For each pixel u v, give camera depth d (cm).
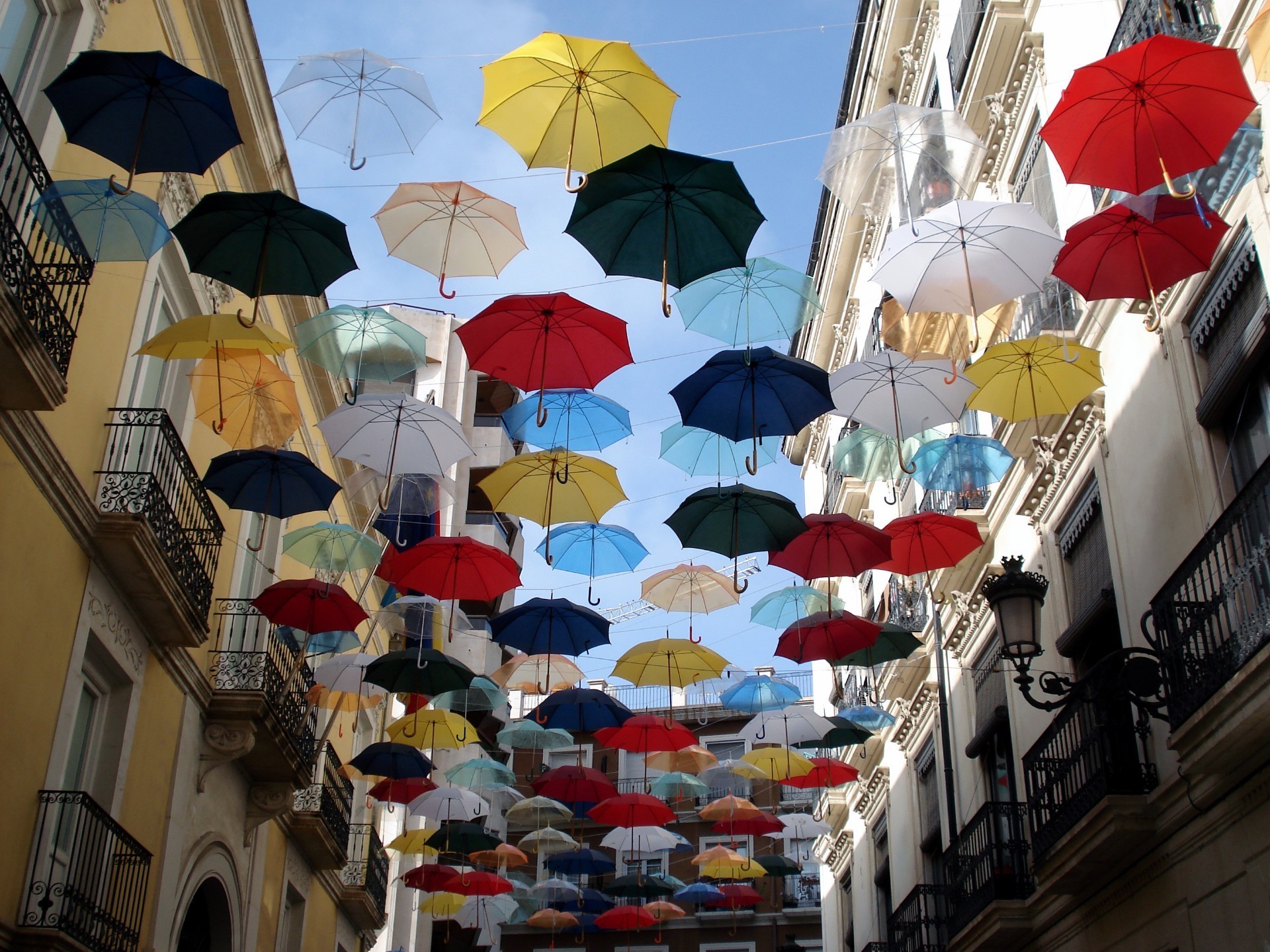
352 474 1705
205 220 696
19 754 788
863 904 1905
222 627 1205
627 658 1220
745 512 928
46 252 780
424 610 1355
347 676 1259
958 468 1044
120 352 951
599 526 1169
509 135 671
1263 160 746
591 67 659
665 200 661
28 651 799
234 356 800
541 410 784
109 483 904
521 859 1967
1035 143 1192
